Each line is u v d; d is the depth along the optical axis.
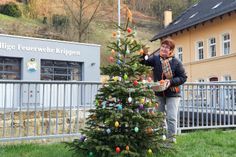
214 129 10.77
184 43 38.22
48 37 47.62
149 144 6.16
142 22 63.78
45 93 9.98
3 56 23.95
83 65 28.03
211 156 6.72
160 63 6.78
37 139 8.73
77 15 49.56
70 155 6.56
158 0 66.50
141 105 6.08
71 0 49.91
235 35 30.55
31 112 9.68
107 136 6.12
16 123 9.66
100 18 53.41
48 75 26.28
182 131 10.55
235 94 11.41
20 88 8.86
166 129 6.52
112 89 6.08
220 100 11.08
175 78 6.70
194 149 7.32
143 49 6.44
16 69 24.75
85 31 50.34
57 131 9.16
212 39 34.28
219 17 32.25
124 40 6.21
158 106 6.84
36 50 25.44
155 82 6.46
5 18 48.03
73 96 9.88
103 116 6.12
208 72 34.31
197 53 36.28
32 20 50.31
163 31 41.22
